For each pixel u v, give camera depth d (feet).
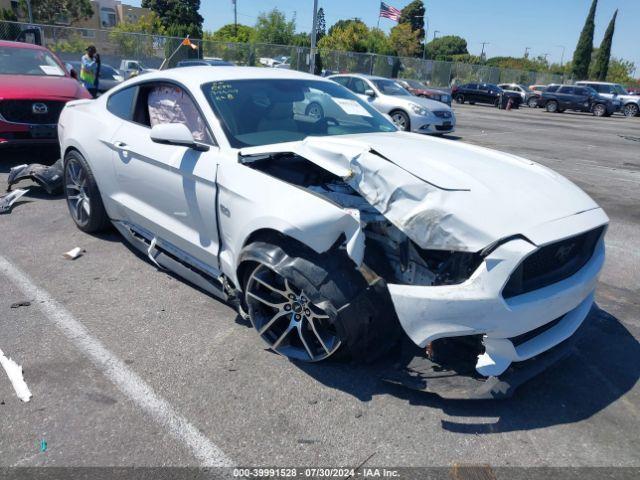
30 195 20.59
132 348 10.59
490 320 8.34
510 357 8.80
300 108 13.04
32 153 27.32
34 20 123.03
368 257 9.59
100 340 10.84
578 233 8.90
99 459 7.79
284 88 13.42
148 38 82.23
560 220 8.99
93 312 11.95
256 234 10.08
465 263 8.58
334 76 48.60
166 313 12.03
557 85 98.37
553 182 10.41
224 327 11.50
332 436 8.39
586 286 9.57
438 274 8.91
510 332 8.55
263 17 142.92
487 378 9.07
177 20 196.95
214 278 11.73
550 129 60.85
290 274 9.17
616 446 8.48
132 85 14.52
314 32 71.00
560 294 8.93
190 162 11.41
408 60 119.24
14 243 15.85
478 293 8.29
